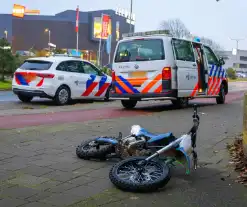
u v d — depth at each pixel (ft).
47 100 52.11
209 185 15.56
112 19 336.08
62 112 36.91
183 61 38.01
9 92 69.51
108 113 36.40
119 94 38.19
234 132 25.72
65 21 367.04
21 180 15.84
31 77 45.16
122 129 26.78
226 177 16.61
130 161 15.21
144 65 36.65
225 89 47.06
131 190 14.49
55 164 18.10
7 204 13.30
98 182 15.70
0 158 18.92
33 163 18.22
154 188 14.43
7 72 92.22
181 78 37.45
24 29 366.02
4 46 91.40
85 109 40.40
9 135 23.86
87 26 364.17
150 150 16.51
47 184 15.43
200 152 20.68
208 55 43.86
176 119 31.50
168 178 14.65
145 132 17.21
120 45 38.73
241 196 14.44
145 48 37.01
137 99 37.24
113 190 14.74
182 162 15.93
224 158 19.54
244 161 18.34
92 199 13.89
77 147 19.66
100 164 18.19
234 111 37.27
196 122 16.39
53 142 22.45
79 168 17.53
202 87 41.75
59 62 46.29
